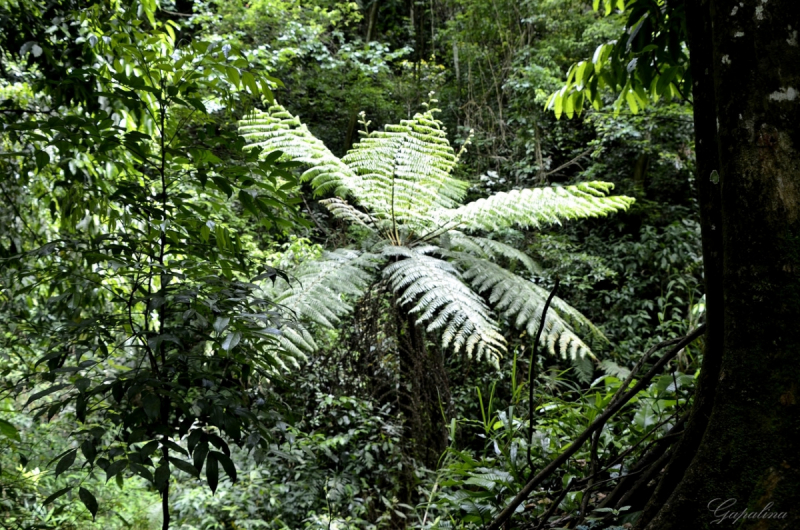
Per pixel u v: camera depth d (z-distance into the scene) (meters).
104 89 1.81
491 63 7.89
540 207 3.33
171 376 1.18
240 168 1.28
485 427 1.81
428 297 2.95
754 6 0.92
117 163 1.39
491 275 3.42
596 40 7.02
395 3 9.88
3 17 1.92
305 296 2.87
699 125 1.13
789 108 0.89
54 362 1.13
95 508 1.04
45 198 2.41
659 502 1.07
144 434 1.07
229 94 1.42
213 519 3.17
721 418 0.91
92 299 1.99
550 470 1.28
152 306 1.12
